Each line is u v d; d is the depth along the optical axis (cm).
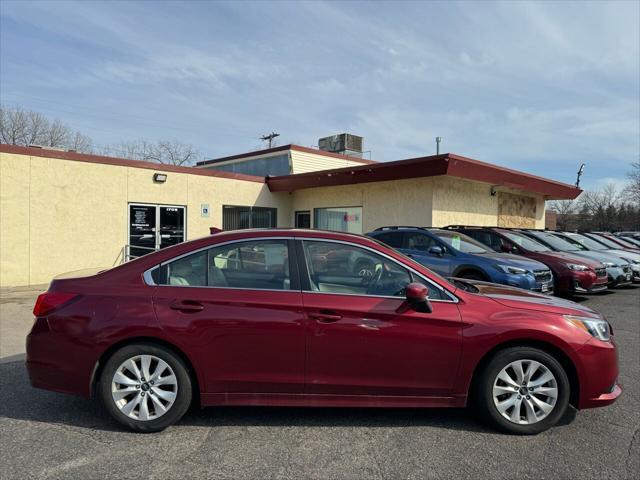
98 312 356
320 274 373
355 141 2397
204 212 1526
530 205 1880
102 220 1284
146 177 1377
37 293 1034
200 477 293
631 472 302
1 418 382
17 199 1129
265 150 2077
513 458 321
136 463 309
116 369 354
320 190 1695
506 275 796
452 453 327
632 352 598
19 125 3209
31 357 361
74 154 1226
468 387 359
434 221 1366
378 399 360
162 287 366
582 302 1022
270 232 387
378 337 354
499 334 353
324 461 314
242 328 353
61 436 349
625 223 4878
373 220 1515
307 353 354
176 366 355
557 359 366
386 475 297
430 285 371
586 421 385
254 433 357
